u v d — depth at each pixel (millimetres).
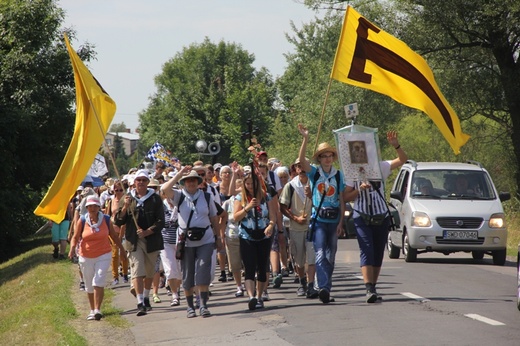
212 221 22000
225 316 21562
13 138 66938
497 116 68812
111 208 30469
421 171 36812
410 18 63781
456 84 64562
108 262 23188
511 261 36344
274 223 22219
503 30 60188
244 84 155750
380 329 17953
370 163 22125
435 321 18891
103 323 22234
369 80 24172
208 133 151500
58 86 73500
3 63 69938
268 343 17031
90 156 24078
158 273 26047
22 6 71062
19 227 72688
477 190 35969
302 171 24750
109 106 24203
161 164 33062
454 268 32125
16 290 36125
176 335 19141
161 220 23562
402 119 86062
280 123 127938
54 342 18906
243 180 22188
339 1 67562
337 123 86438
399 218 36719
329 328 18359
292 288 27016
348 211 53719
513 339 16531
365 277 22312
